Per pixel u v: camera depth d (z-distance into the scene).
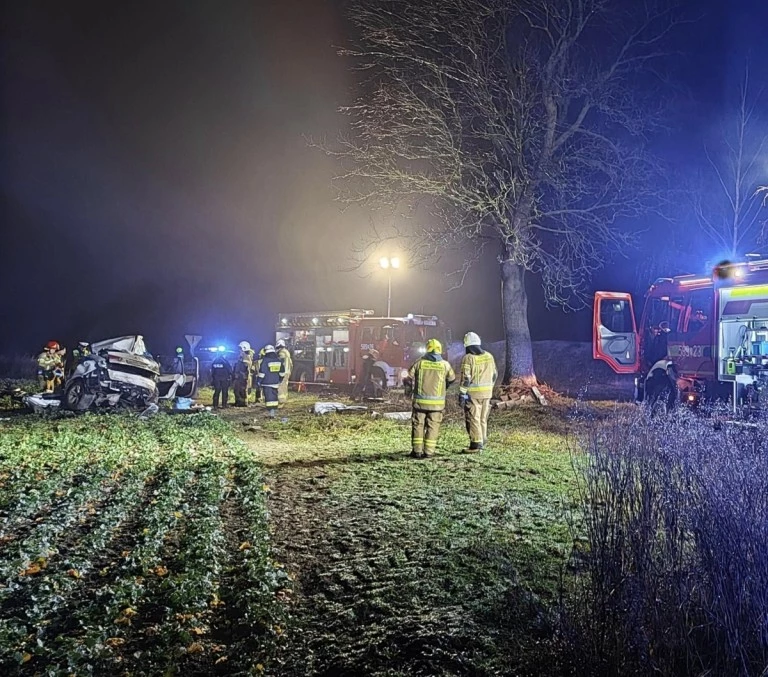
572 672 3.92
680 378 16.09
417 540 6.73
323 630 4.87
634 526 4.45
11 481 9.25
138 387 18.75
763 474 4.78
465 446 12.60
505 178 19.31
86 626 4.75
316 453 12.05
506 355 20.16
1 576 5.70
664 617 3.88
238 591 5.36
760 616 3.72
